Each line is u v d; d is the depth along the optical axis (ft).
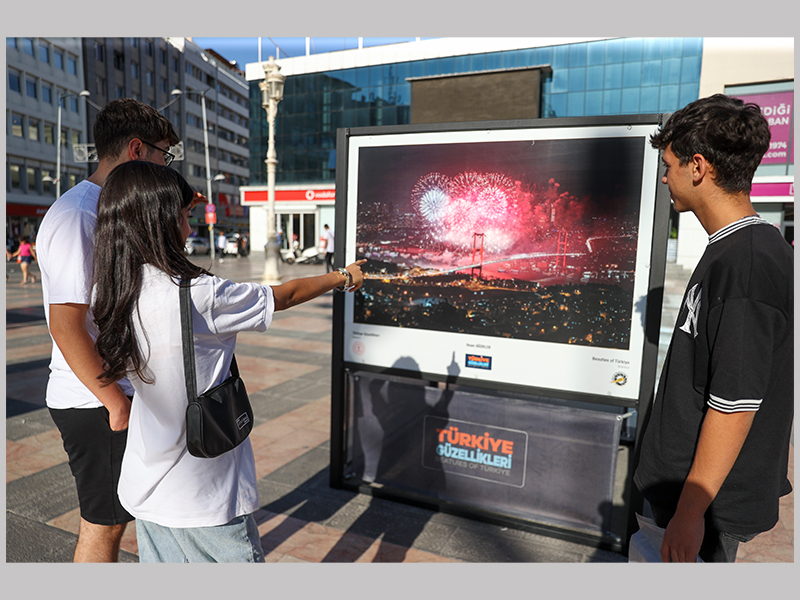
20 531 8.28
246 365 19.62
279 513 8.90
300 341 24.53
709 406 3.80
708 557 4.27
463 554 7.70
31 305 35.27
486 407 8.58
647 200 7.22
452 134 8.24
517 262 8.05
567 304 7.82
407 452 9.26
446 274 8.52
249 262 90.27
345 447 9.83
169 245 4.11
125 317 3.99
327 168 98.27
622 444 8.11
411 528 8.46
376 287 9.00
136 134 5.76
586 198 7.55
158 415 4.16
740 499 4.04
